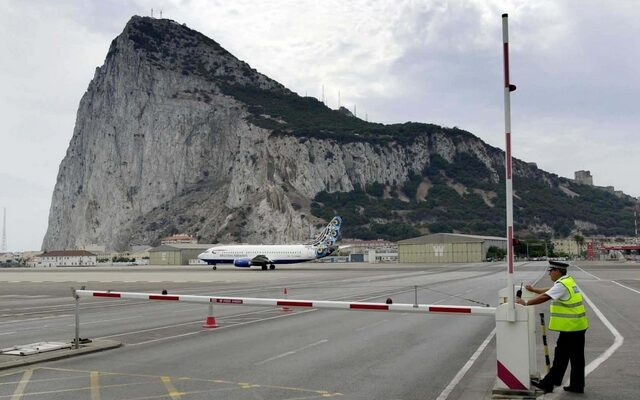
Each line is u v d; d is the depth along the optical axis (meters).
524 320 11.34
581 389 11.50
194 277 73.06
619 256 181.25
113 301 35.84
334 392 11.58
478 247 152.88
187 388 11.91
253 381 12.55
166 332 20.59
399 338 19.08
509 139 11.67
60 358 15.26
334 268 107.38
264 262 103.56
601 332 20.12
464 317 25.28
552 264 12.06
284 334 20.02
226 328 21.69
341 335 19.77
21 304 34.44
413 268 101.81
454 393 11.54
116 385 12.19
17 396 11.28
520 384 11.27
